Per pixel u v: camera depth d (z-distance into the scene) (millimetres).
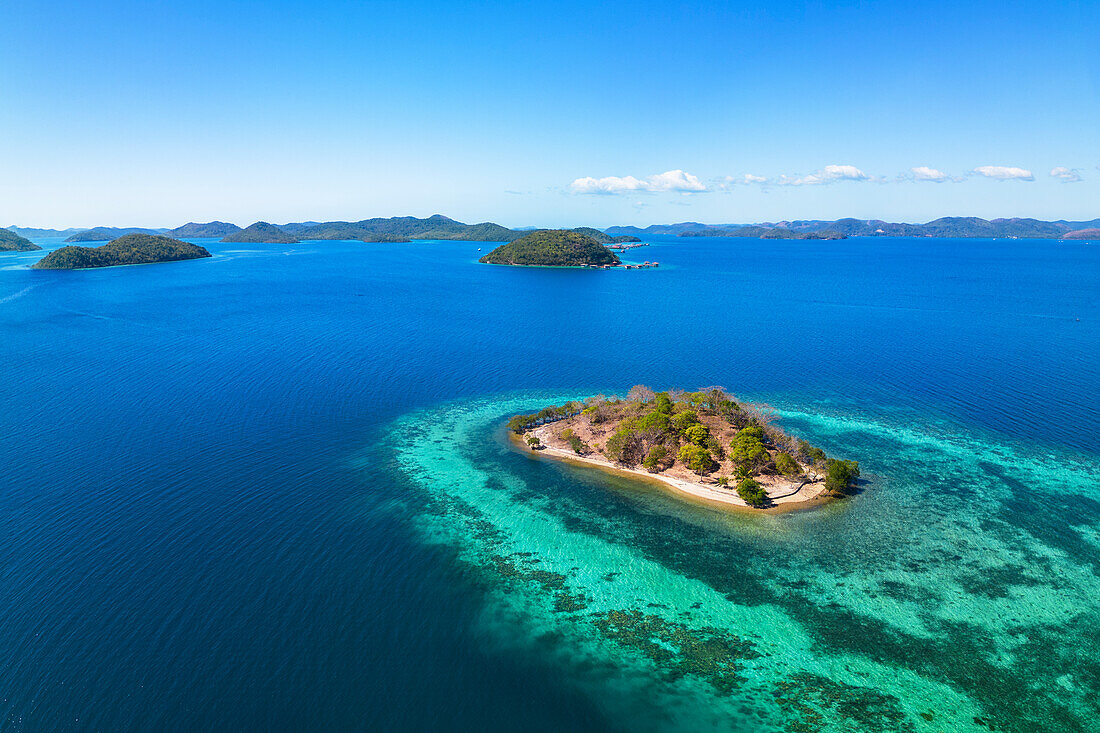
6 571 64125
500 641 56656
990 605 61656
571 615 60562
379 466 95250
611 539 74625
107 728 45594
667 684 51781
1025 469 93438
